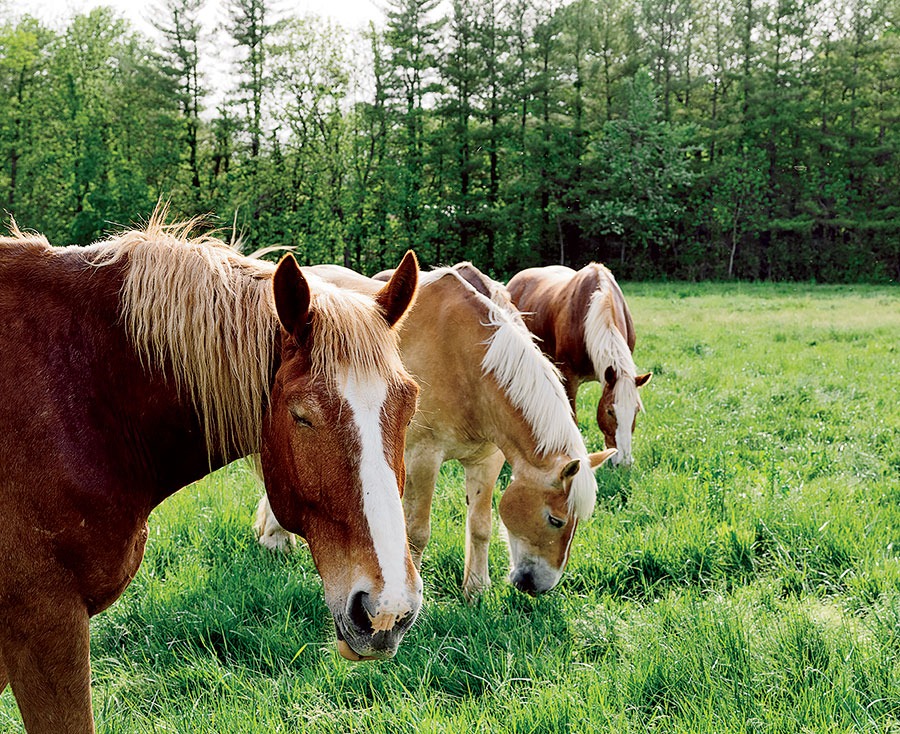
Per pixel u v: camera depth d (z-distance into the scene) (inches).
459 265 183.5
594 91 1624.0
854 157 1521.9
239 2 1318.9
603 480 211.5
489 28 1537.9
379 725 104.9
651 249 1689.2
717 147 1625.2
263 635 130.0
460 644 127.4
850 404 304.3
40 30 1334.9
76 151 1289.4
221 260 81.0
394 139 1505.9
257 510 174.1
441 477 219.5
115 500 73.6
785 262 1523.1
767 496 185.6
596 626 133.2
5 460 67.6
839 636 120.0
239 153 1407.5
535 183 1557.6
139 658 126.8
